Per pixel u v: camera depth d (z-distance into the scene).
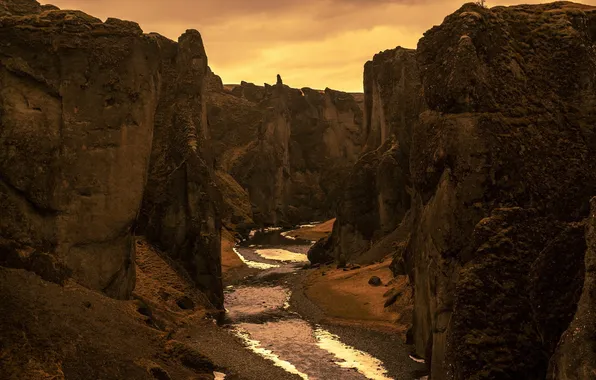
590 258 15.56
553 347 18.50
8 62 32.69
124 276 36.47
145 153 36.91
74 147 34.03
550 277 18.83
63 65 33.81
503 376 20.03
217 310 46.47
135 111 36.25
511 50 32.25
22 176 32.16
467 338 20.78
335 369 33.62
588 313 15.12
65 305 28.41
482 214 28.39
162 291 41.91
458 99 30.31
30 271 29.66
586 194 28.88
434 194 31.02
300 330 42.81
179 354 30.23
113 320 30.09
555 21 34.03
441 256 28.94
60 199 33.41
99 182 34.84
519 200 28.45
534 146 29.66
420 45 33.84
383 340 39.69
